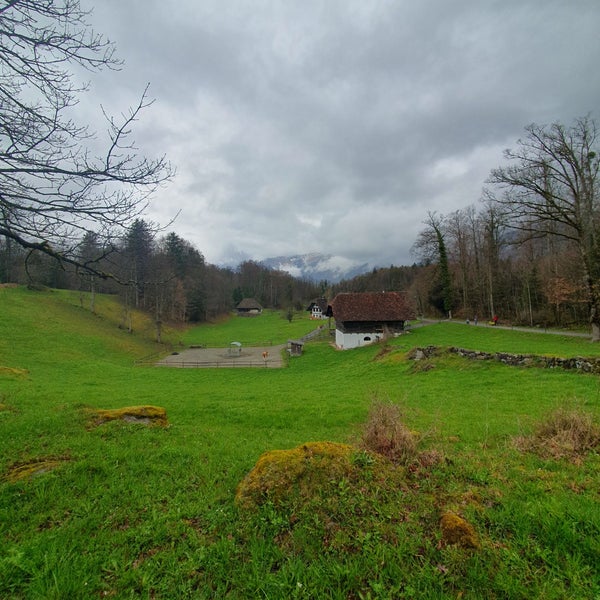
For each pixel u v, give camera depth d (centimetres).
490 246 5062
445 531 381
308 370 3212
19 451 653
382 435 607
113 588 327
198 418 1103
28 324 3772
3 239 683
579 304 3828
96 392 1673
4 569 338
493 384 1557
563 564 342
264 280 13362
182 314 7862
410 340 3831
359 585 325
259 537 390
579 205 2441
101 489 512
